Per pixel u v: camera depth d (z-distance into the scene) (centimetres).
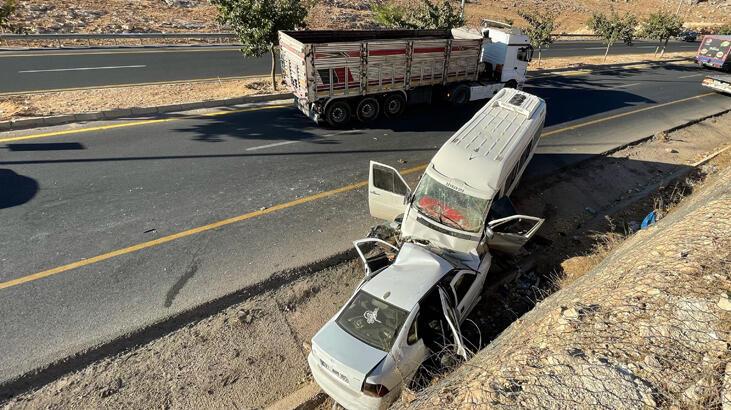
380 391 546
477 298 784
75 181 1085
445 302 641
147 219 959
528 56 1939
